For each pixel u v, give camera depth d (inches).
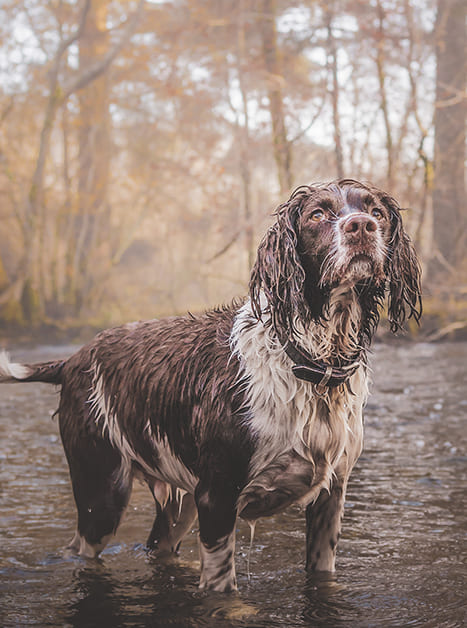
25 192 1114.1
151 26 1127.6
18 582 154.4
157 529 175.5
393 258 133.6
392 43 908.6
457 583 146.9
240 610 134.0
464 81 984.9
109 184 1245.1
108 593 147.3
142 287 1384.1
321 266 128.4
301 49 965.2
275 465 135.6
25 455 279.9
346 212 128.3
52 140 1221.1
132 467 166.1
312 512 151.6
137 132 1278.3
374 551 167.8
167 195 1300.4
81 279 1148.5
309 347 133.0
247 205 916.6
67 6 1138.0
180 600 141.5
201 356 145.8
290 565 160.1
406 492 217.8
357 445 145.2
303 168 988.6
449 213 1006.4
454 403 388.2
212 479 139.0
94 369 169.5
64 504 213.5
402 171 956.0
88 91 1168.2
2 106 1129.4
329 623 127.7
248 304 145.5
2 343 866.1
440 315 844.0
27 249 1002.1
